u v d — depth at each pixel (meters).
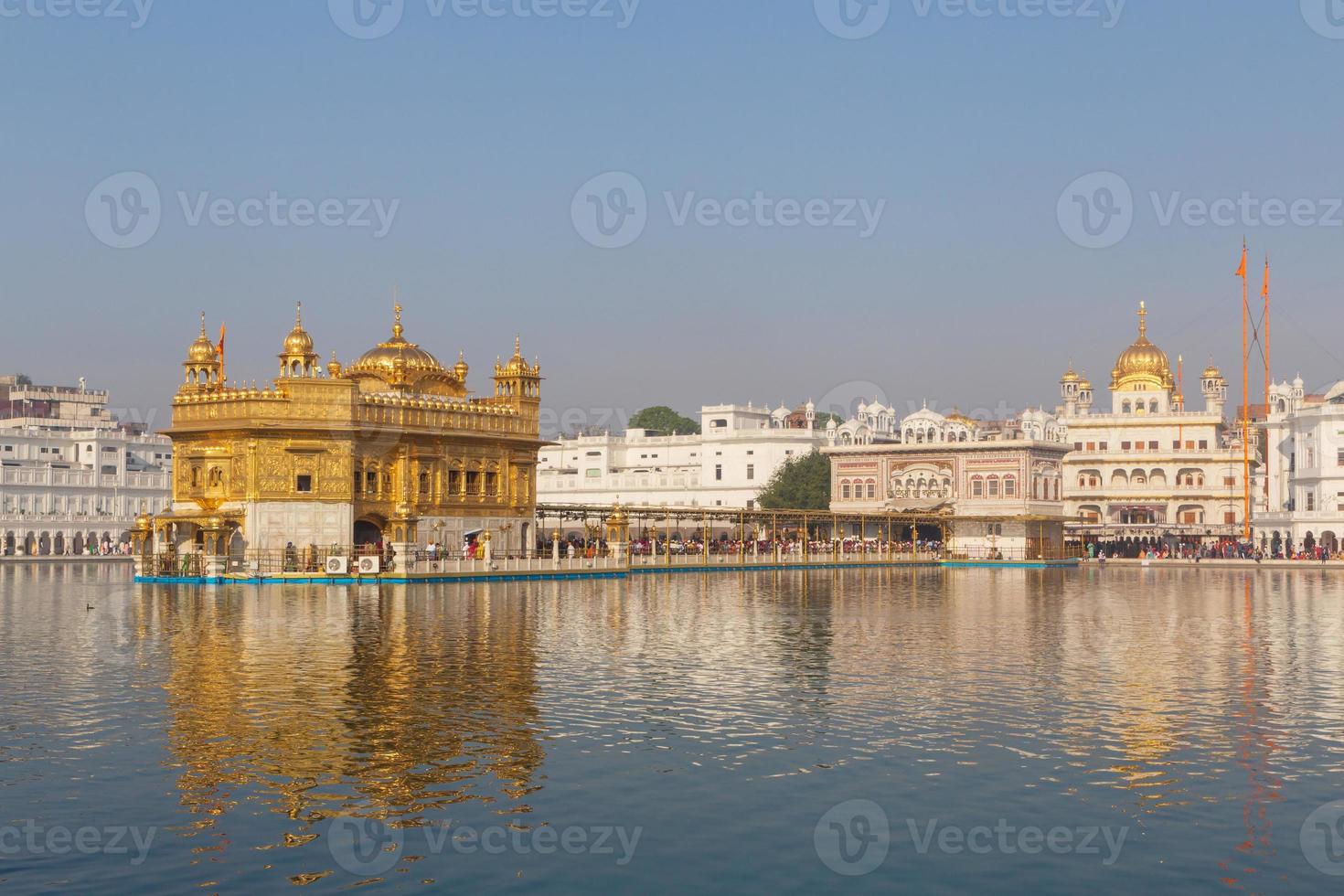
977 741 31.55
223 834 24.22
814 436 182.00
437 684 39.41
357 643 49.84
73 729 32.34
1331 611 71.25
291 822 24.89
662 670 43.06
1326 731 32.91
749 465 181.00
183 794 26.62
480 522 108.06
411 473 102.00
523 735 31.98
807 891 21.58
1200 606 75.25
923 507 157.12
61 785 27.14
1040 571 136.50
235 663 43.75
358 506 98.62
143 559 92.50
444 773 28.23
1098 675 42.66
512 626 57.09
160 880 21.94
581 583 96.06
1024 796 26.69
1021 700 37.31
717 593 84.75
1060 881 21.98
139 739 31.27
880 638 54.06
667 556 117.56
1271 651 49.72
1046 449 157.00
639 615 64.06
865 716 34.75
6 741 30.94
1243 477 172.25
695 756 29.94
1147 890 21.59
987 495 155.62
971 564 146.12
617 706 36.00
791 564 130.50
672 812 25.58
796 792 26.97
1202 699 37.72
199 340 102.19
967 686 40.06
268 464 94.31
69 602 71.62
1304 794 26.89
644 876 22.17
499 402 113.38
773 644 51.38
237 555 94.50
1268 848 23.50
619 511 112.81
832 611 69.38
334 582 89.06
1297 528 151.75
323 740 31.27
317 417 95.50
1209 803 26.25
